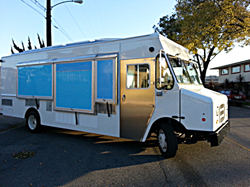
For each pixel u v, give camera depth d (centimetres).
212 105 422
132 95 521
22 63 762
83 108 604
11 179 385
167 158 485
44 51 709
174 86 465
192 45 1566
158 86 484
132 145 595
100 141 642
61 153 528
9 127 862
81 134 740
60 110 656
